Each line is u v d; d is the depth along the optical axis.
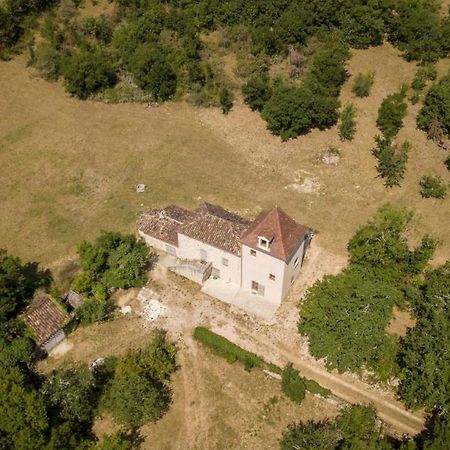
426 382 45.72
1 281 51.50
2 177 70.62
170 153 74.25
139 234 62.62
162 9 91.44
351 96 83.38
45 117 80.00
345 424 44.91
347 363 49.25
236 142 76.06
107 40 91.75
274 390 50.12
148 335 54.06
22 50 92.19
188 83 83.81
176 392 49.97
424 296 54.12
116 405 45.94
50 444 41.91
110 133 77.31
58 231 63.84
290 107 72.81
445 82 78.19
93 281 56.12
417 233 63.66
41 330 51.31
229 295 57.38
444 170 71.44
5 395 42.78
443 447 41.66
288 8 92.25
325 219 65.38
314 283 56.88
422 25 88.56
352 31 91.31
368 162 72.62
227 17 93.81
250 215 65.62
